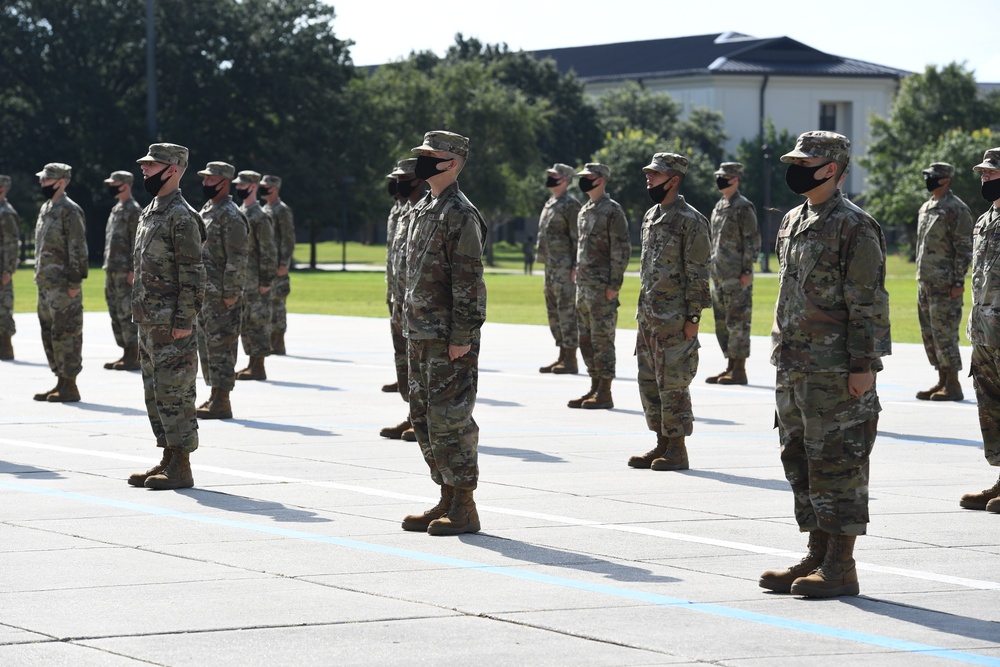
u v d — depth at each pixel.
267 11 76.31
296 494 9.92
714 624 6.54
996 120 91.31
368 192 79.38
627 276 60.31
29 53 71.81
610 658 5.96
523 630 6.39
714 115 115.81
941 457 11.82
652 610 6.78
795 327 7.27
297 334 26.31
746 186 107.12
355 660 5.90
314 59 76.56
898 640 6.28
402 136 81.81
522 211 89.25
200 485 10.29
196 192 72.31
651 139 93.06
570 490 10.16
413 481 10.48
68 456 11.62
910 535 8.62
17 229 20.50
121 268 18.91
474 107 81.94
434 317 8.57
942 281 15.70
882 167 91.31
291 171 74.19
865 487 7.14
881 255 7.12
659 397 11.13
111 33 72.38
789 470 7.38
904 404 15.63
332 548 8.15
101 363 20.03
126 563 7.73
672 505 9.56
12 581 7.29
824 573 7.11
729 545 8.27
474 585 7.26
